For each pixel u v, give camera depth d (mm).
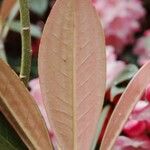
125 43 892
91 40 344
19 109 354
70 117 361
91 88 356
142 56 871
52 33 345
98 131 496
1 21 727
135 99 369
